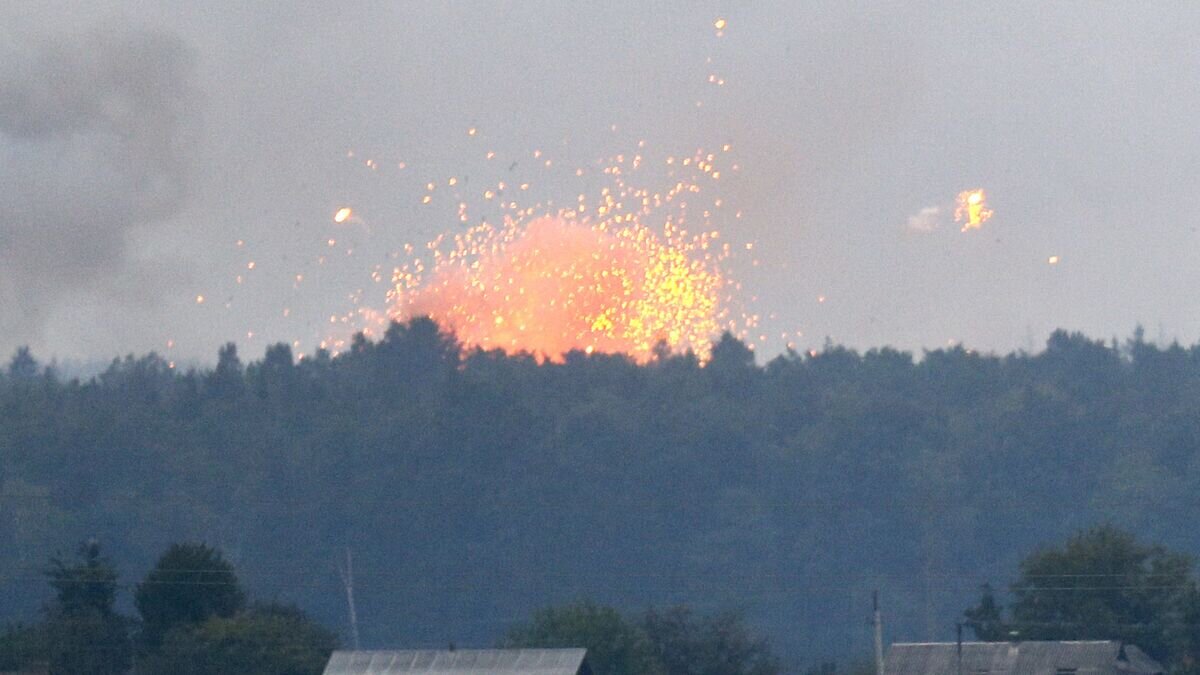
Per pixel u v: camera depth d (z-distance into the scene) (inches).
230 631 5600.4
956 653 5649.6
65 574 6299.2
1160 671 5679.1
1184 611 6387.8
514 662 4955.7
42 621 6210.6
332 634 6235.2
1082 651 5541.3
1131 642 6363.2
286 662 5570.9
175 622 5935.0
